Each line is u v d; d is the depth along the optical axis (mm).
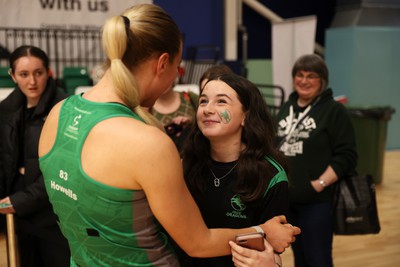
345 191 2320
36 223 1998
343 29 7145
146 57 965
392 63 7203
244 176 1229
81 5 6398
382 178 5414
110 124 920
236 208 1263
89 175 919
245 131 1264
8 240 1832
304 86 2340
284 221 1146
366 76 7070
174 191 915
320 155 2299
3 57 5902
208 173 1319
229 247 1042
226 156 1300
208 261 1322
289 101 2494
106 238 954
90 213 944
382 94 7203
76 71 5543
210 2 7547
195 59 6828
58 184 994
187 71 6711
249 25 8273
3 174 2232
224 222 1287
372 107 5246
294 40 6527
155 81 1010
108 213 928
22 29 6016
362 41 6973
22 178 2227
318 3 8617
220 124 1236
